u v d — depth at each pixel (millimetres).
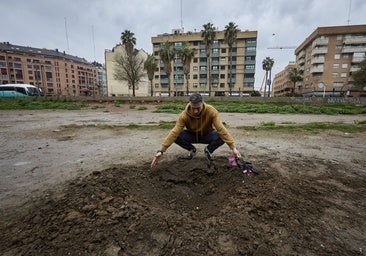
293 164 3264
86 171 2936
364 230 1667
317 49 47438
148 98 27703
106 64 59031
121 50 56281
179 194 2324
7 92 28062
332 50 46688
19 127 7148
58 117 10828
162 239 1504
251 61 55000
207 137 3104
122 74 42469
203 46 56781
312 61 49125
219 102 25234
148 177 2678
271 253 1393
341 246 1480
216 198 2213
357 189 2412
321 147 4426
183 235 1542
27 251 1394
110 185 2246
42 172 2912
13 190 2336
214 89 57688
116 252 1388
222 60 56281
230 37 37812
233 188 2322
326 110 14523
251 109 14992
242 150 4121
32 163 3314
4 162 3363
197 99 2523
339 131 6473
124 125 7707
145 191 2318
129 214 1744
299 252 1414
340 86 47375
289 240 1523
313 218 1807
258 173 2680
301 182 2553
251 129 6789
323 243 1504
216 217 1769
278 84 95000
